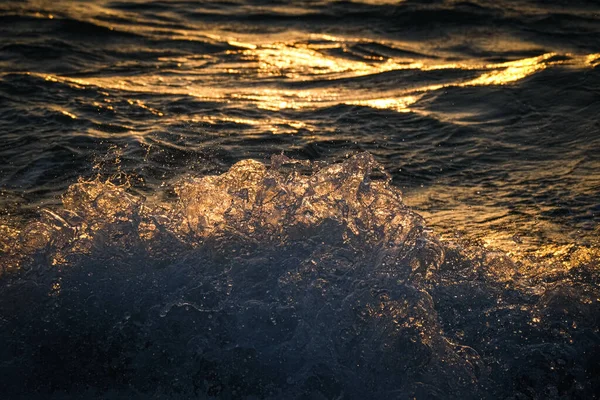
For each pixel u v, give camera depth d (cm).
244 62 1244
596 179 773
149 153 827
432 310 485
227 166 806
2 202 707
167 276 519
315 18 1534
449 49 1358
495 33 1439
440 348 471
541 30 1448
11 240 551
